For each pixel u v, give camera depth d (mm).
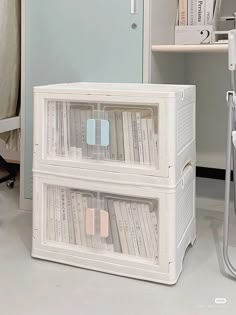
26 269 1608
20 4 2199
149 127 1500
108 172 1545
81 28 2055
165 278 1491
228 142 1530
